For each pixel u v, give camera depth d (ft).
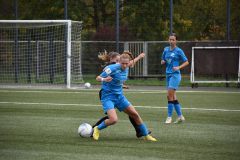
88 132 96.94
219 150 85.76
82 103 159.94
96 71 265.34
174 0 320.70
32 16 314.14
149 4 294.05
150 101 167.53
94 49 264.93
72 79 242.58
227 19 244.63
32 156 80.69
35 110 141.08
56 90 211.20
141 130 95.35
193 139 96.22
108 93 95.66
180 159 78.84
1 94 190.80
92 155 81.41
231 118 126.11
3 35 264.72
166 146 89.15
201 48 236.84
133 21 295.28
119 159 78.64
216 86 242.78
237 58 233.96
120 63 95.25
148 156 80.84
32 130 106.22
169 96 119.65
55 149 86.12
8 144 90.53
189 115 132.16
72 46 243.40
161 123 118.01
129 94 193.77
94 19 316.19
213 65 236.02
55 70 250.98
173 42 122.31
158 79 261.65
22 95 187.01
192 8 328.70
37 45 253.44
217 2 315.17
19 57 257.14
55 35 262.47
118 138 97.19
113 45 262.67
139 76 258.78
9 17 318.86
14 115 130.21
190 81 241.96
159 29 296.30
